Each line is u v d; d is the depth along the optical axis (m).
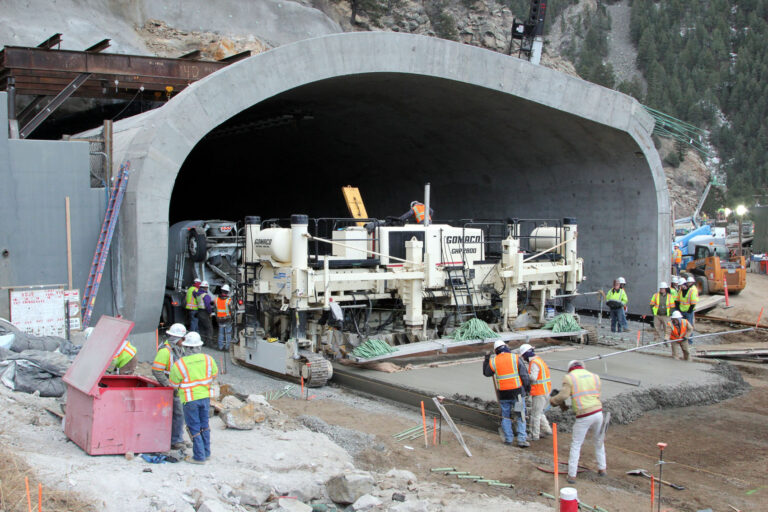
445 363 14.99
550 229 18.86
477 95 21.38
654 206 23.08
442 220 30.98
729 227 59.72
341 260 14.98
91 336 8.78
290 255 14.28
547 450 10.17
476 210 29.62
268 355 14.88
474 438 10.71
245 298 15.64
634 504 8.13
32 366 10.60
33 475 6.99
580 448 9.41
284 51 17.41
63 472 7.25
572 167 24.95
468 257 16.64
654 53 130.00
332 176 34.66
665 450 10.23
